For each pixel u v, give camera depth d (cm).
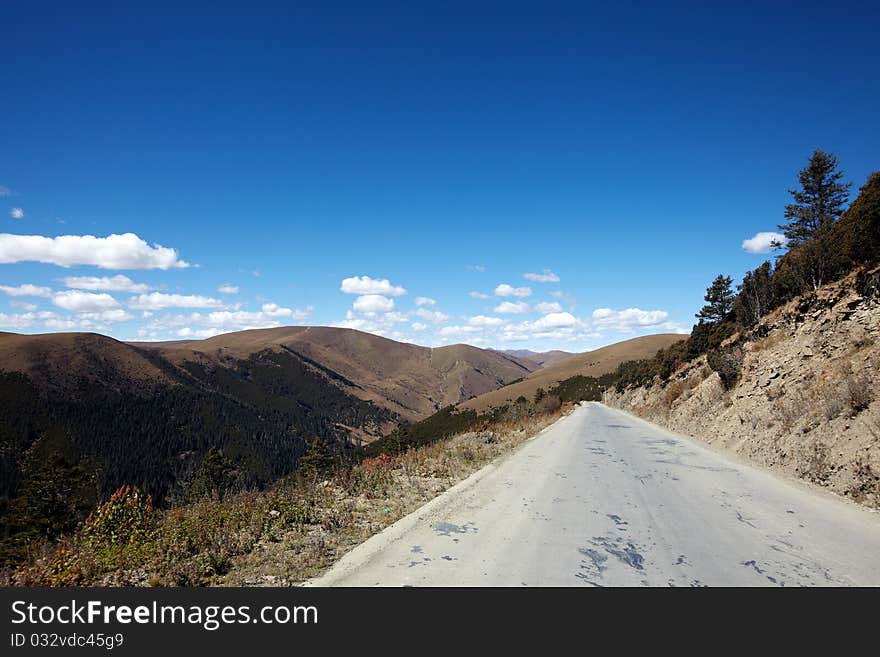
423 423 11756
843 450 864
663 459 1191
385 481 888
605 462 1146
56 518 2541
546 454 1293
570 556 503
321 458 4309
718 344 2911
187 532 571
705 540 557
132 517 614
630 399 4519
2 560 549
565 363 16188
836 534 579
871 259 1611
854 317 1294
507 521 634
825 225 2530
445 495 793
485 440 1597
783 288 2492
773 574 460
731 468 1050
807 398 1164
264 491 828
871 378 948
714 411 1795
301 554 518
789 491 816
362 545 543
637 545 538
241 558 512
